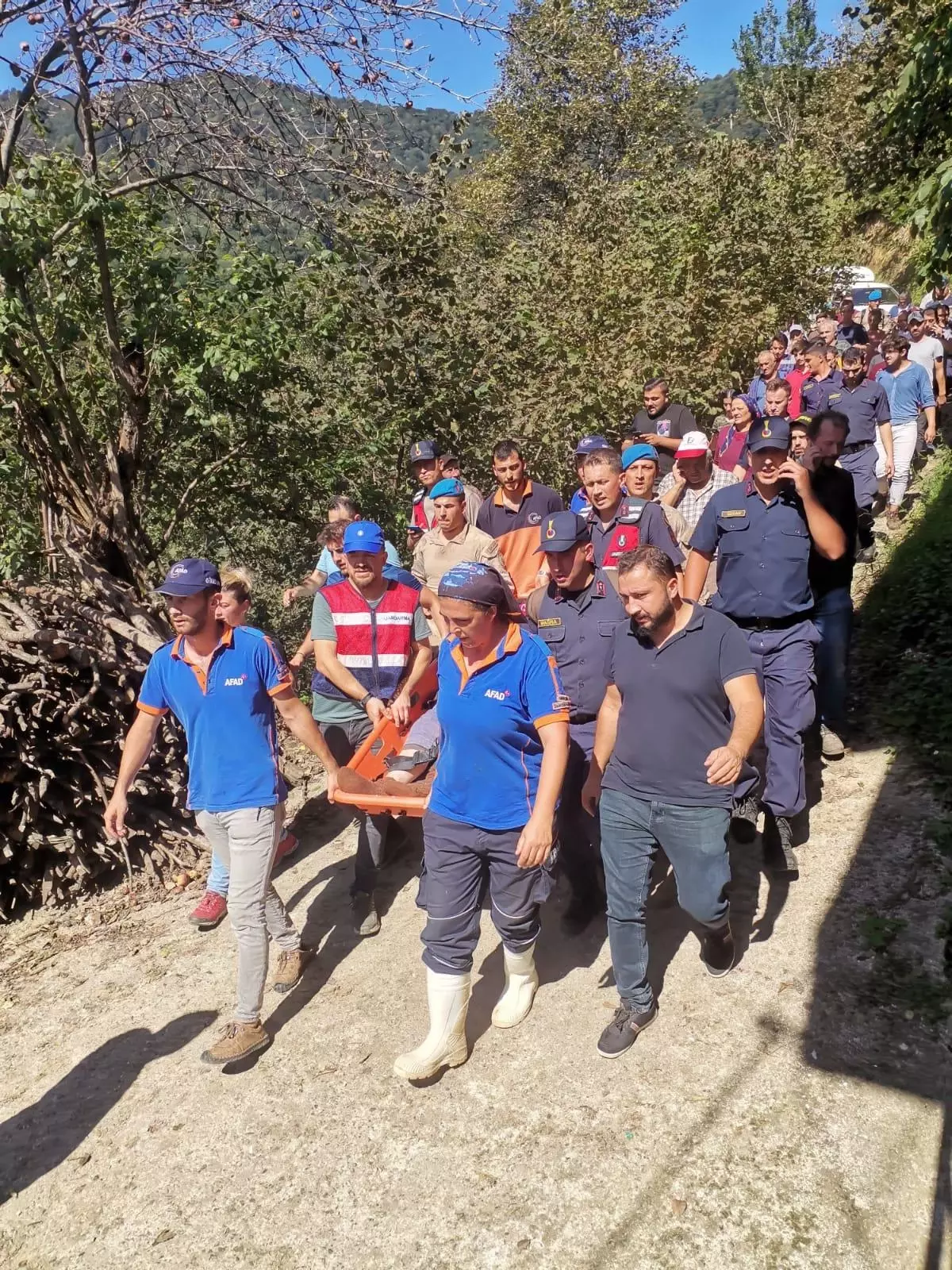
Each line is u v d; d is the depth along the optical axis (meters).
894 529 8.53
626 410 10.68
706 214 12.28
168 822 5.31
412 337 9.30
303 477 9.20
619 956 3.25
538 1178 2.86
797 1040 3.18
